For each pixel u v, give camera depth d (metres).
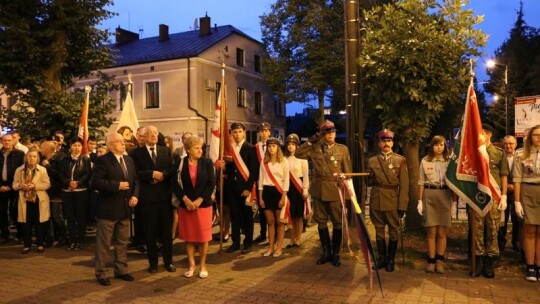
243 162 8.12
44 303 5.54
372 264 6.93
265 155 7.67
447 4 8.05
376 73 8.11
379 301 5.48
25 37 12.44
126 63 30.67
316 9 26.95
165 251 6.91
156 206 6.84
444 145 6.66
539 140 6.27
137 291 5.99
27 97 13.27
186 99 29.38
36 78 12.89
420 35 7.88
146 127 6.95
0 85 13.34
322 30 27.08
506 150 7.64
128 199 6.50
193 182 6.55
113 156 6.39
